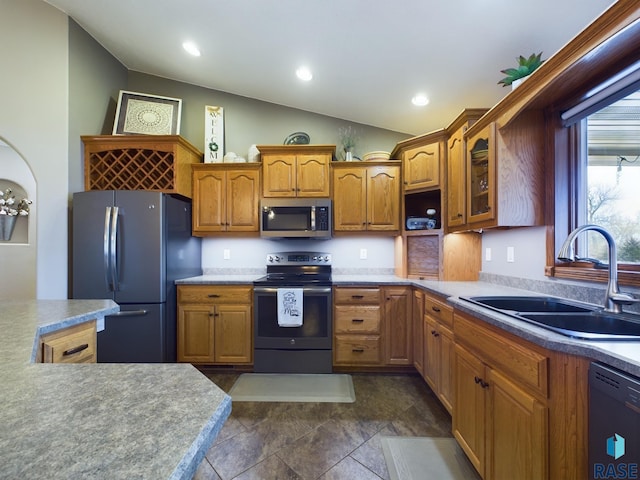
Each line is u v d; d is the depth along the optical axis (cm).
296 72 247
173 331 245
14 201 382
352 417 181
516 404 103
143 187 259
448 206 236
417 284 226
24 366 70
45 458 39
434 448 154
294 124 309
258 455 148
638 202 127
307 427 171
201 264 304
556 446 88
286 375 240
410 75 220
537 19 151
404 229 267
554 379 89
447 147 239
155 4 207
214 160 299
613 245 117
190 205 279
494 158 166
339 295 244
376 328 241
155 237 231
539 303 154
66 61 244
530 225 166
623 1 94
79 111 254
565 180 158
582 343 84
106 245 223
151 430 45
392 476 135
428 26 172
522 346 102
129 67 308
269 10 187
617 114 135
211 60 258
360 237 301
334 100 278
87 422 47
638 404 68
